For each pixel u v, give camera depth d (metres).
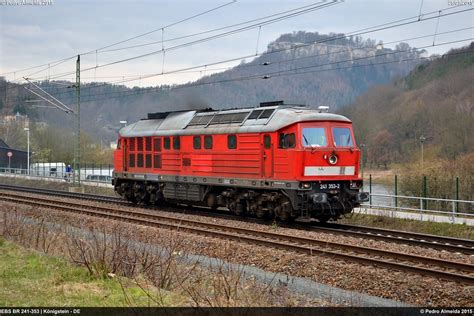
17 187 47.03
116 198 35.66
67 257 14.30
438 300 11.13
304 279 13.40
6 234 18.05
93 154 81.62
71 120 95.44
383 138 75.00
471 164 35.66
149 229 20.28
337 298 11.62
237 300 10.55
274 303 10.80
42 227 18.06
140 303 10.24
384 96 89.19
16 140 87.81
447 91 78.75
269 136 21.92
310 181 20.88
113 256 12.67
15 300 10.20
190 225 22.09
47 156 82.62
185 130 26.56
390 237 18.25
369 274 12.80
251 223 22.48
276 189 21.89
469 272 13.23
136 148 30.42
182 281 11.73
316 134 21.23
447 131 62.41
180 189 27.31
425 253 15.94
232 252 16.00
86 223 22.75
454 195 33.88
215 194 25.67
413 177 35.88
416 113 73.62
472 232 21.52
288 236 18.03
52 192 41.59
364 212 26.48
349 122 22.09
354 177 22.03
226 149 24.00
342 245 16.27
